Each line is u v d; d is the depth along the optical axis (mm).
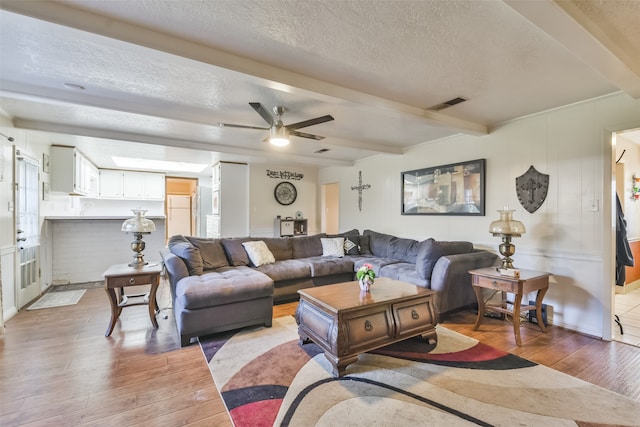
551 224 3307
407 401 1863
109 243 4973
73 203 5996
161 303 3861
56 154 4746
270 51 2141
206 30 1902
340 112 3414
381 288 2809
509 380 2111
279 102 3119
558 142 3256
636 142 4617
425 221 4836
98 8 1702
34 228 4090
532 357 2471
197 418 1731
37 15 1629
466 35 1934
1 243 3186
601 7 1643
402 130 4188
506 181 3725
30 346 2623
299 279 4133
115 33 1807
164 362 2373
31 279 3975
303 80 2486
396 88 2756
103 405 1841
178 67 2395
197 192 8406
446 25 1828
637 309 3729
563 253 3207
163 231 5344
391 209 5527
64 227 4695
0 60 2289
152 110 3271
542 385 2055
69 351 2537
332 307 2252
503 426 1646
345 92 2715
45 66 2389
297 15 1744
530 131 3492
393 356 2459
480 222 4031
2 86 2625
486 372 2217
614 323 3215
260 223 6914
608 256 2904
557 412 1774
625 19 1741
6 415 1741
